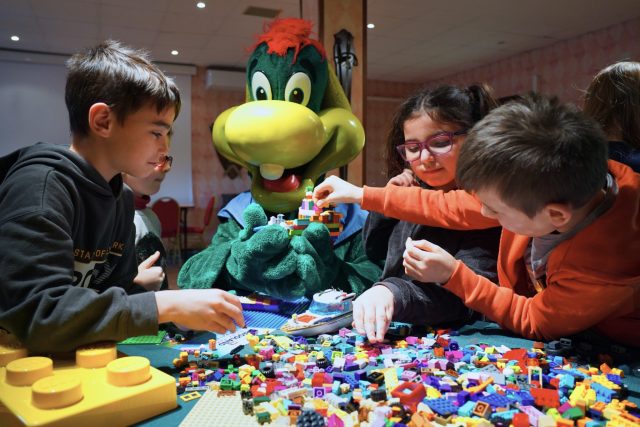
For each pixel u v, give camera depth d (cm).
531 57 580
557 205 68
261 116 125
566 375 71
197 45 545
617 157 93
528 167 66
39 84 606
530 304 89
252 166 142
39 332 68
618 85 102
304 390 65
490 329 98
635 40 466
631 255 78
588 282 79
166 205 556
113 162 89
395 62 631
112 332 70
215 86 653
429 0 409
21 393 59
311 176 140
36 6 417
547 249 87
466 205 105
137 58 89
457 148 107
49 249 72
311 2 282
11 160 90
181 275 131
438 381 69
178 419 60
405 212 112
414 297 96
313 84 146
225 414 61
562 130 67
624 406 61
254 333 94
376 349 83
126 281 104
